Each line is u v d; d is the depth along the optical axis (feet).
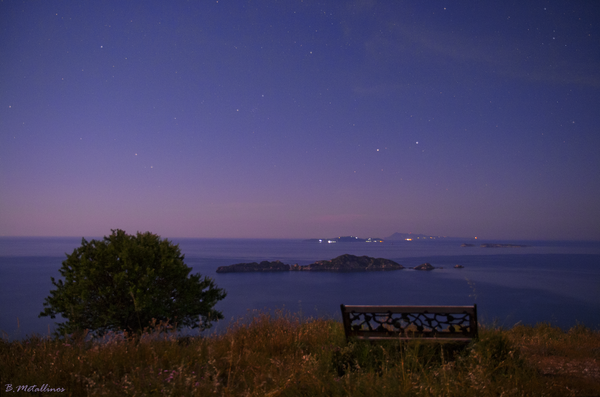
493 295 226.17
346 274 377.09
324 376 13.17
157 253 35.32
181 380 12.68
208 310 35.14
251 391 12.28
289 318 23.24
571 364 16.29
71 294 31.81
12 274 309.01
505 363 13.98
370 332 16.98
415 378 12.59
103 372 14.16
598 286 269.64
